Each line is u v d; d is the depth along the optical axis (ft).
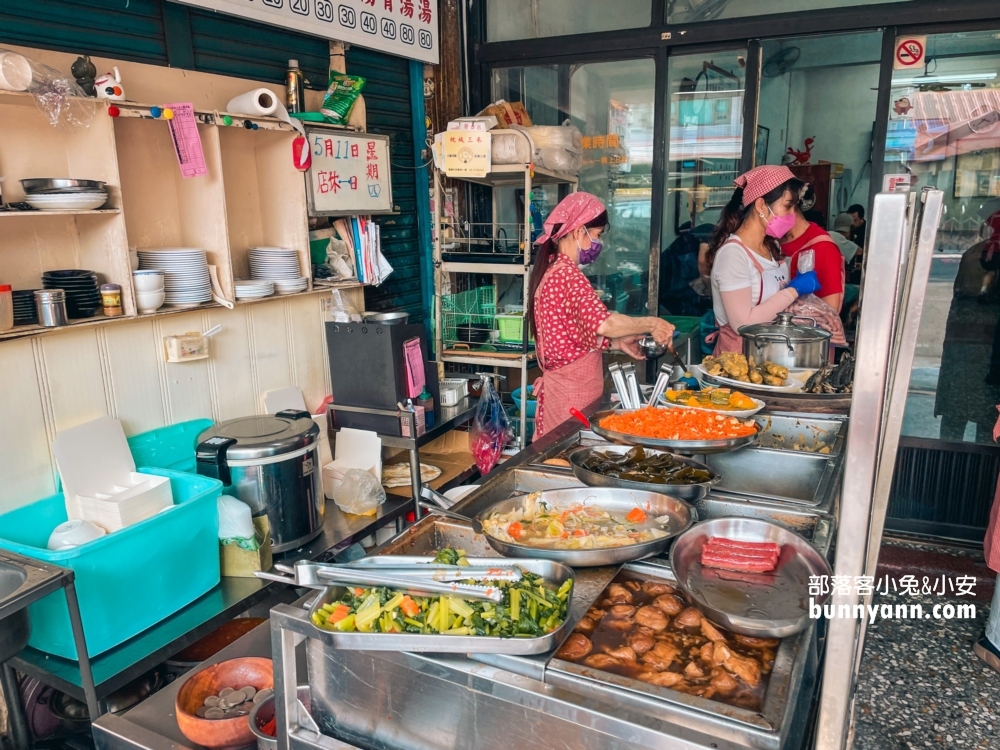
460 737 3.69
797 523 5.17
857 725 7.61
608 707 3.25
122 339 8.05
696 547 4.60
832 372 7.98
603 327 8.33
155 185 8.89
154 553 6.88
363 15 11.25
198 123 8.52
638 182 13.06
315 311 10.73
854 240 13.19
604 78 12.89
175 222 9.16
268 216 10.43
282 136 10.00
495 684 3.45
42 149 7.64
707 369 8.09
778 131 13.23
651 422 6.47
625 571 4.54
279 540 8.29
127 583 6.66
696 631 3.98
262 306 9.82
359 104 11.29
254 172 10.30
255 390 9.84
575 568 4.46
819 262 10.74
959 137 10.93
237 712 4.91
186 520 7.20
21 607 5.29
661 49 12.21
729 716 3.09
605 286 13.74
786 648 3.61
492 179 13.29
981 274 11.00
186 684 5.08
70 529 6.70
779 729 3.00
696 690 3.43
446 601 3.78
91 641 6.41
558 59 13.07
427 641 3.51
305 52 10.71
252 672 5.33
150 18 8.56
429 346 13.82
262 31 9.97
